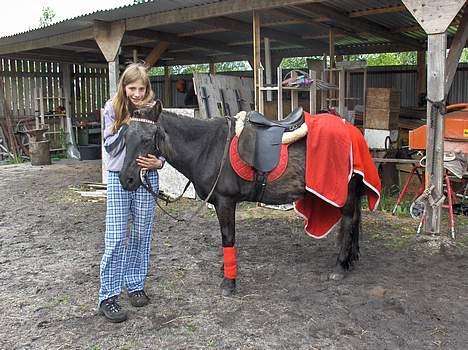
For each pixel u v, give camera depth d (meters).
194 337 3.02
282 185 3.62
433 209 5.07
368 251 4.64
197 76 7.43
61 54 11.22
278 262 4.38
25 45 9.37
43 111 11.97
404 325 3.15
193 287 3.80
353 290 3.72
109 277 3.21
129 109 3.05
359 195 4.03
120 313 3.23
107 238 3.15
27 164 11.23
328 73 7.85
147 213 3.24
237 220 5.90
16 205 6.94
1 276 4.11
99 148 12.14
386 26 8.37
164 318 3.28
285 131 3.61
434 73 4.83
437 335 3.02
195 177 3.54
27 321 3.27
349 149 3.62
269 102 8.07
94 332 3.10
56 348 2.91
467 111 5.82
